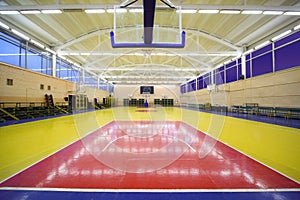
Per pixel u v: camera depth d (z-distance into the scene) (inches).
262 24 329.7
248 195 65.7
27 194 66.0
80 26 373.4
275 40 334.3
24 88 331.0
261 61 386.0
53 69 435.8
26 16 302.8
